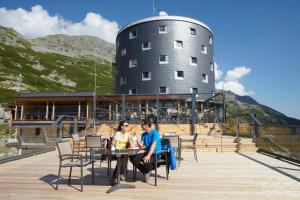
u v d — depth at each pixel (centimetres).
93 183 595
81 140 1228
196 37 3005
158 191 530
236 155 1064
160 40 2895
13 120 2600
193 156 1035
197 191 529
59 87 8688
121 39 3173
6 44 11975
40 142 1155
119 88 3131
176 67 2852
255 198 482
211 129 1767
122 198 483
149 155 571
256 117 1236
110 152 555
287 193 513
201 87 2944
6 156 925
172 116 1927
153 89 2838
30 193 518
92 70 13175
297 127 804
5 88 5866
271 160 926
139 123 1769
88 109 2600
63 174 698
